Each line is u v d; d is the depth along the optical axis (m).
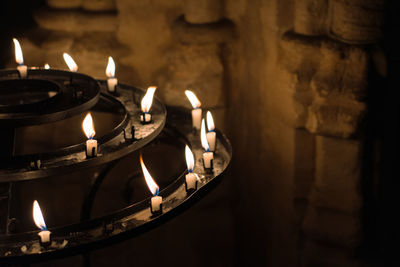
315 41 2.86
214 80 3.22
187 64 3.19
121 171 3.47
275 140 3.27
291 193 3.21
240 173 3.62
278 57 3.07
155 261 3.70
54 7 3.27
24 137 3.45
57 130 3.43
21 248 1.69
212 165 2.08
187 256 3.63
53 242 1.72
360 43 2.75
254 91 3.38
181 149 2.59
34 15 3.33
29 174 1.79
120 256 3.70
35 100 2.45
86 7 3.25
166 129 2.57
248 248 3.76
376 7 2.68
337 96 2.84
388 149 3.14
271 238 3.52
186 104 3.23
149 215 1.84
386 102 3.01
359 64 2.76
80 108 2.05
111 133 2.05
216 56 3.20
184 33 3.17
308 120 2.96
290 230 3.32
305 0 2.84
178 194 1.96
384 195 3.19
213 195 3.49
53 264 3.36
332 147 2.94
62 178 3.54
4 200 2.02
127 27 3.28
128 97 2.48
